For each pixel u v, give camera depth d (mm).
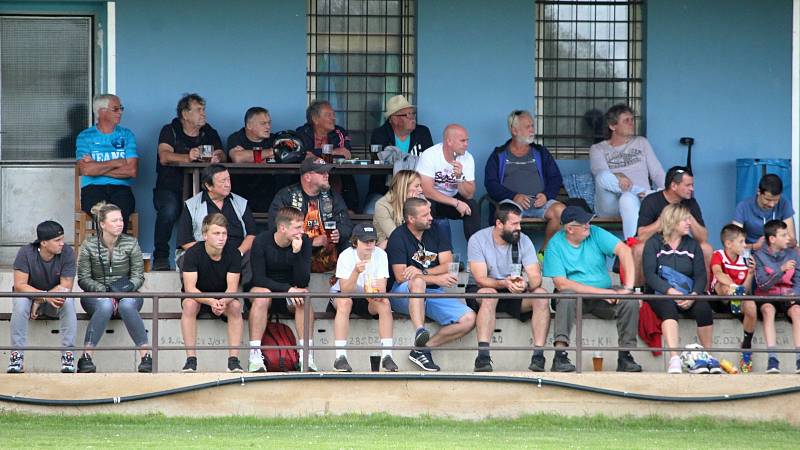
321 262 47781
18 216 52781
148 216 52125
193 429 39344
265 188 51250
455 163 49438
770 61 54406
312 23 53750
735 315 46562
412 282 44281
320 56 53812
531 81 53781
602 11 54531
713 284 46406
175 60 52656
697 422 42250
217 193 47312
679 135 54188
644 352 45938
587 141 54500
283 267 44344
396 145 51812
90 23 52875
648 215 48219
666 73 54156
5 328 45375
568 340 44469
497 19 53688
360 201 52688
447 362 45562
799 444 37906
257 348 41938
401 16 54125
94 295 41844
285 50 53094
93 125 52438
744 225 49938
